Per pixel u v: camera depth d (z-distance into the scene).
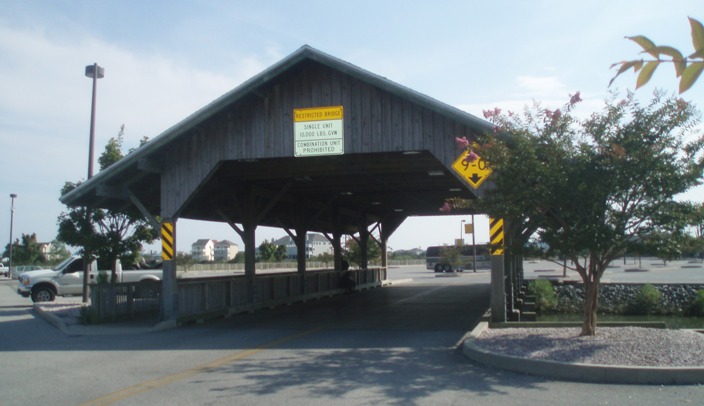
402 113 14.20
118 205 18.39
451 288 30.11
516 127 10.34
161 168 15.84
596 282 9.94
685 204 9.33
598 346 9.01
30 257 71.50
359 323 15.49
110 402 7.23
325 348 11.21
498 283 12.90
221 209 20.69
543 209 10.07
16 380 8.63
